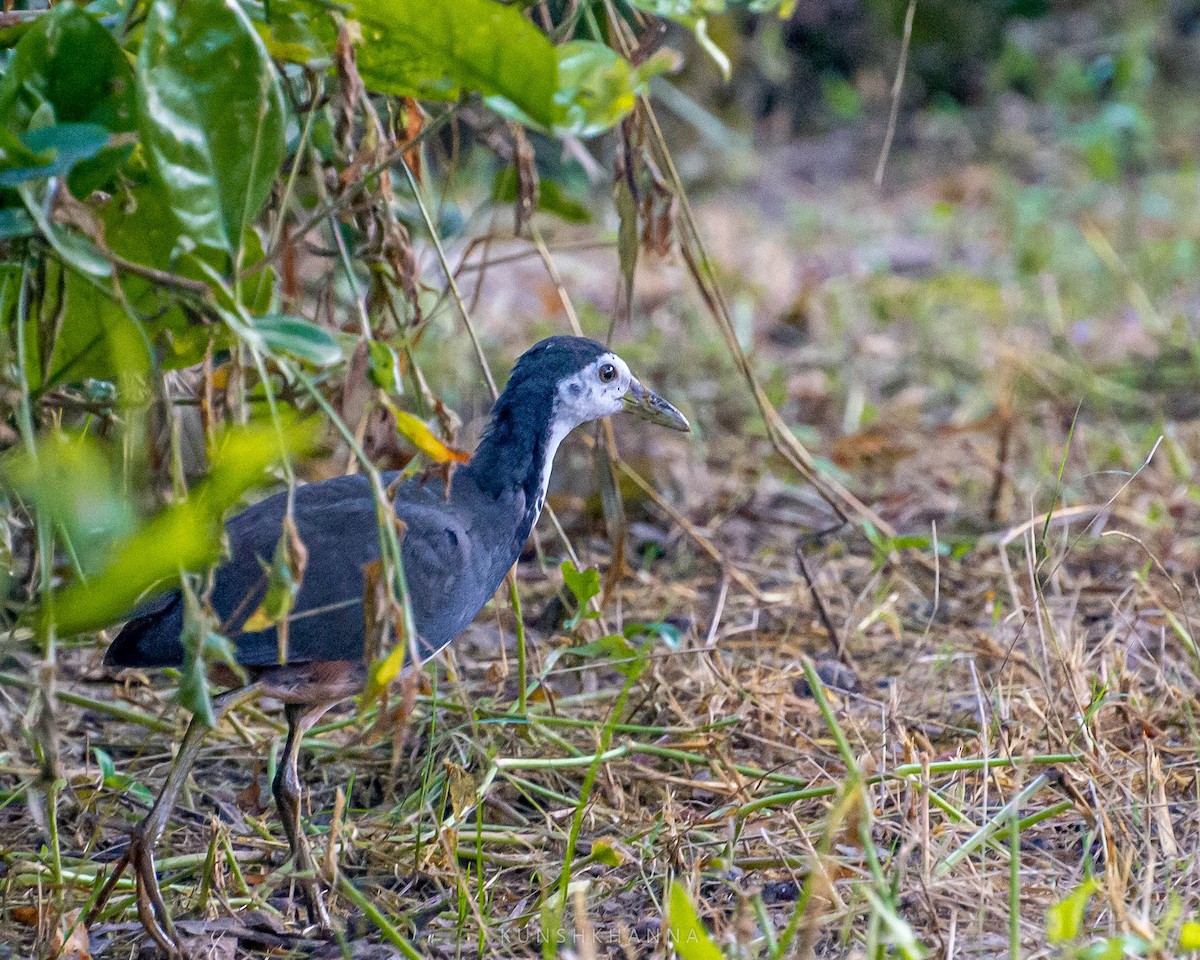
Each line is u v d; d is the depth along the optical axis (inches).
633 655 348.8
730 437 595.2
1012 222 869.8
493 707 381.4
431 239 372.5
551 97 253.0
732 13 938.1
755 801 314.8
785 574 478.0
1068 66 1066.1
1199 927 231.5
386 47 282.4
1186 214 869.2
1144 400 610.9
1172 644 408.8
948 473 556.4
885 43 1155.9
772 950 240.7
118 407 286.2
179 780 278.7
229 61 238.2
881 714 371.2
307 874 289.0
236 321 232.7
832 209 975.0
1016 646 408.5
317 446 429.4
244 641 291.6
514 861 310.3
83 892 297.6
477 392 598.5
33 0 340.8
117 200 263.6
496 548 330.6
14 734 347.9
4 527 270.8
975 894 281.9
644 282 799.1
